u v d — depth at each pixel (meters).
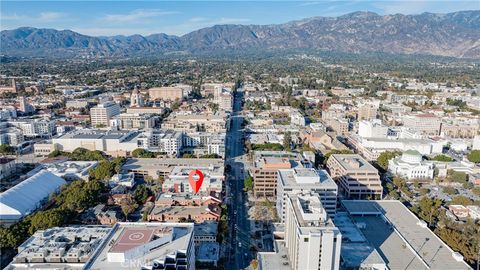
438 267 178.25
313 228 162.00
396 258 186.75
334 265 161.88
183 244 157.88
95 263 144.62
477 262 188.00
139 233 162.25
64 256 165.62
